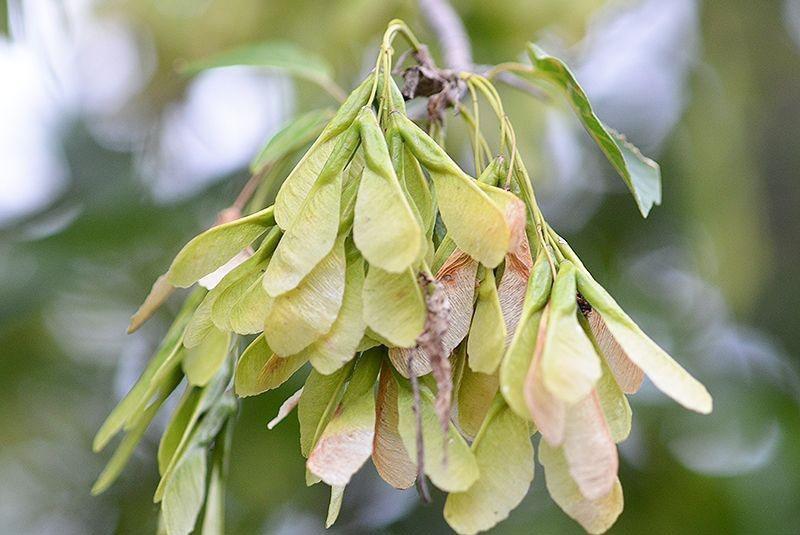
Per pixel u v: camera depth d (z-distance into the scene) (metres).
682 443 1.09
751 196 1.06
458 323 0.56
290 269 0.55
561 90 0.66
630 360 0.56
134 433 0.63
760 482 1.07
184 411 0.62
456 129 0.94
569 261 0.56
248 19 0.96
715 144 1.06
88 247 1.08
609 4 0.96
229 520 1.05
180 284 0.57
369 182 0.55
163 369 0.60
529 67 0.66
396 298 0.55
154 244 1.10
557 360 0.54
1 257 1.06
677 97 1.12
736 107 1.08
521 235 0.56
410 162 0.57
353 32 0.90
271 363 0.56
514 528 1.01
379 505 1.18
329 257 0.56
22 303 1.04
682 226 1.10
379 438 0.56
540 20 0.90
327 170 0.56
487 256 0.55
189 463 0.61
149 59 1.09
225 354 0.61
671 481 1.06
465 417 0.57
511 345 0.55
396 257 0.55
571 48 0.95
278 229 0.56
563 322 0.55
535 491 1.03
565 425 0.54
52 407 1.18
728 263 1.04
